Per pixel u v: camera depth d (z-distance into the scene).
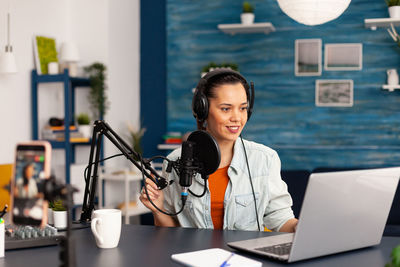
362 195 1.21
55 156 4.04
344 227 1.20
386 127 3.98
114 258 1.19
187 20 4.38
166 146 4.25
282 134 4.18
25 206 1.13
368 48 4.00
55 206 1.61
